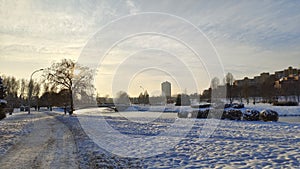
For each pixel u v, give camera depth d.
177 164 6.72
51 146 9.40
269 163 6.47
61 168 6.39
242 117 20.27
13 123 20.47
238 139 10.48
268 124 16.61
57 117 27.80
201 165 6.54
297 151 7.76
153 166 6.59
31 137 11.84
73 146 9.34
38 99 64.06
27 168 6.41
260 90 53.31
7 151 8.57
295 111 28.27
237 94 50.78
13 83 73.88
